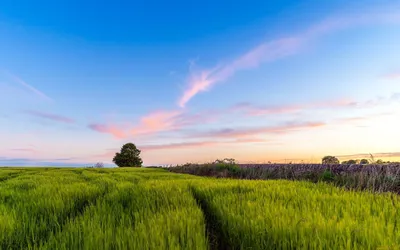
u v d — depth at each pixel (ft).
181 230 9.62
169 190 20.40
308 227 9.33
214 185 23.48
